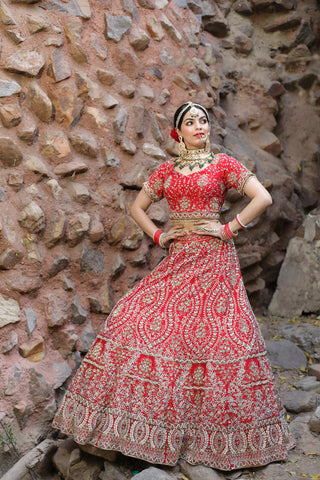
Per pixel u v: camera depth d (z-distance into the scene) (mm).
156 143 3539
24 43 2982
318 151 4758
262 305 4281
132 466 2422
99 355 2430
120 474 2352
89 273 3070
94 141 3152
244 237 4023
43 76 3053
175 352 2355
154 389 2297
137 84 3529
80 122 3178
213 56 4258
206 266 2594
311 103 4895
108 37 3383
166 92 3670
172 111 3729
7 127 2838
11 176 2795
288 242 4418
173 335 2393
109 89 3342
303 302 3949
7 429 2494
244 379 2336
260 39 4863
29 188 2854
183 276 2580
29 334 2719
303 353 3367
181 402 2303
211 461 2264
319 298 3885
